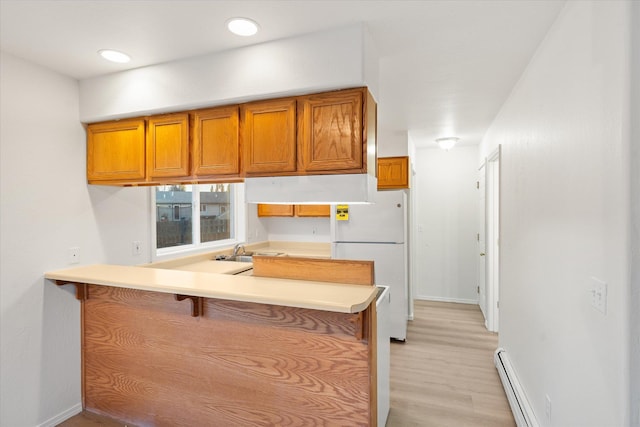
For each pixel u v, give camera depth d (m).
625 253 1.04
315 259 1.90
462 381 2.67
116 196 2.60
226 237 4.32
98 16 1.62
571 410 1.46
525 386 2.23
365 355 1.70
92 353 2.33
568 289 1.49
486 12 1.58
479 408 2.31
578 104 1.38
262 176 1.98
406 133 3.95
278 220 4.89
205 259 3.54
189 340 2.06
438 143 4.43
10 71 1.99
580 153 1.36
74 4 1.52
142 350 2.18
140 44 1.90
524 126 2.21
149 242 2.86
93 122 2.40
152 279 1.96
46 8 1.55
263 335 1.89
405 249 3.61
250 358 1.92
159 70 2.14
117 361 2.26
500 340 3.04
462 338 3.56
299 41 1.81
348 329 1.73
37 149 2.12
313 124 1.85
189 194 3.65
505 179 2.82
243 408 1.94
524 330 2.24
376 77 1.92
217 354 1.99
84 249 2.38
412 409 2.30
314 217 4.70
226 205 4.32
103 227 2.50
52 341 2.19
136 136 2.29
